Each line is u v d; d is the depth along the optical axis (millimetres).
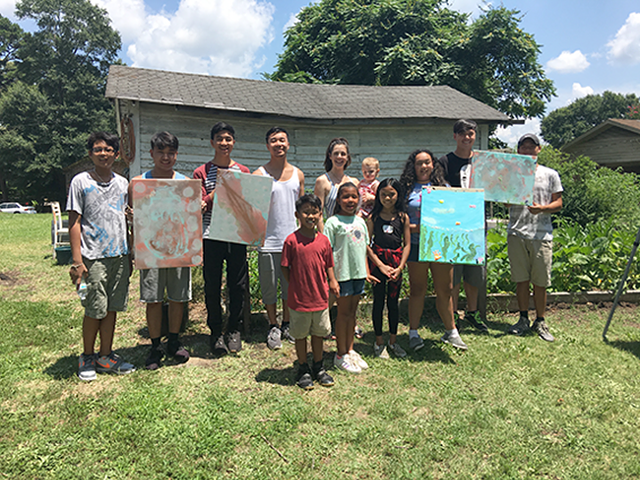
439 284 4020
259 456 2428
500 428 2750
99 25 41312
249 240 3730
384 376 3496
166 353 3893
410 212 4047
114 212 3354
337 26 22703
